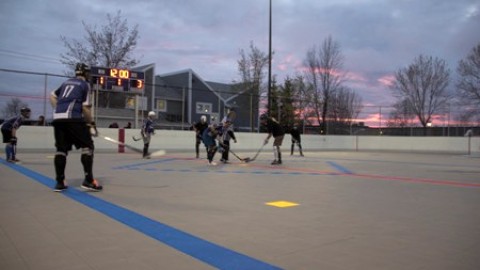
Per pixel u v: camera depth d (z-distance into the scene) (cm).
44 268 339
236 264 356
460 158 2264
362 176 1112
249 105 3375
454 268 358
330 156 2189
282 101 3825
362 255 389
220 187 814
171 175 1005
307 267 353
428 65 4275
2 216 515
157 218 522
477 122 3303
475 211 614
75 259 361
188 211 571
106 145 2073
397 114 3894
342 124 3603
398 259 379
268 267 350
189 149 2388
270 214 564
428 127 3338
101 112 2766
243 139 2673
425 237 458
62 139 694
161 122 3253
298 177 1040
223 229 475
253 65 3612
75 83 693
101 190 722
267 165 1412
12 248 390
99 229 462
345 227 498
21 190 710
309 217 550
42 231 449
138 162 1394
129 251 386
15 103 1973
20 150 1891
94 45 3381
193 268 344
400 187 886
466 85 3728
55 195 666
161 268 343
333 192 788
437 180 1041
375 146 3400
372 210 609
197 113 3491
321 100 3981
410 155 2609
